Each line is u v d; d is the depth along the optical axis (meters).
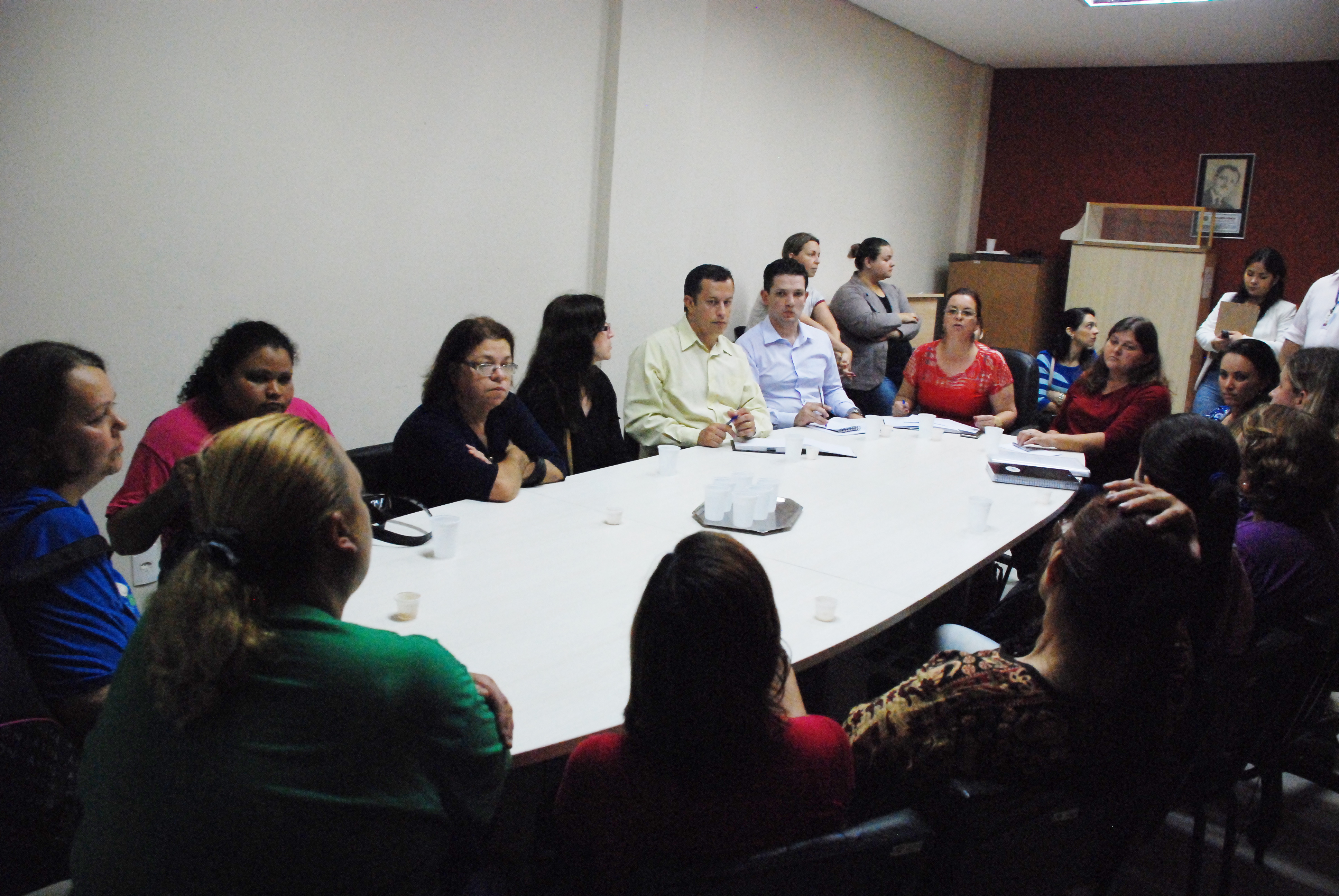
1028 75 7.37
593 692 1.50
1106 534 1.17
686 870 1.03
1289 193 6.55
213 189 3.00
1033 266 6.86
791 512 2.52
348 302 3.45
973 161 7.50
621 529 2.32
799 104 5.51
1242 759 1.83
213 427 2.17
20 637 1.38
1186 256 6.42
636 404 3.64
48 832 1.26
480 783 1.07
